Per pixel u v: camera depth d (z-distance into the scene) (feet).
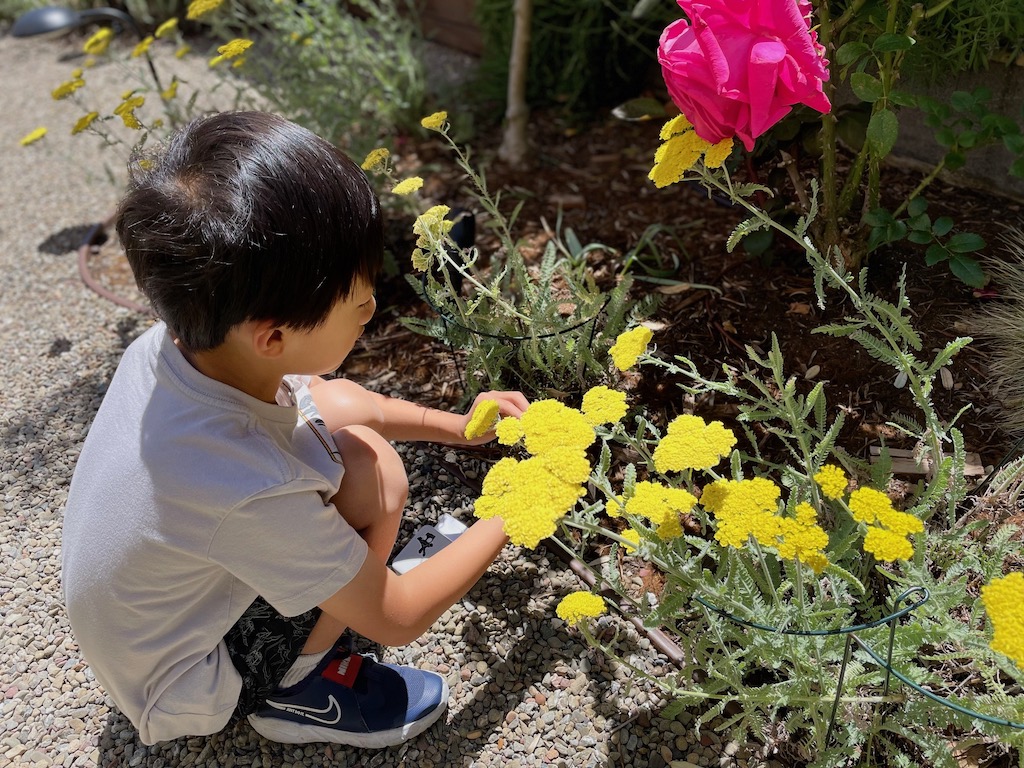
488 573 5.34
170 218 3.29
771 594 4.20
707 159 3.82
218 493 3.48
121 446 3.69
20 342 7.93
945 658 3.86
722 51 3.49
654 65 9.81
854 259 6.20
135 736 4.72
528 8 8.44
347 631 5.05
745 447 5.57
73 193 10.39
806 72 3.55
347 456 4.58
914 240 5.74
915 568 3.73
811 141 5.99
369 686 4.56
